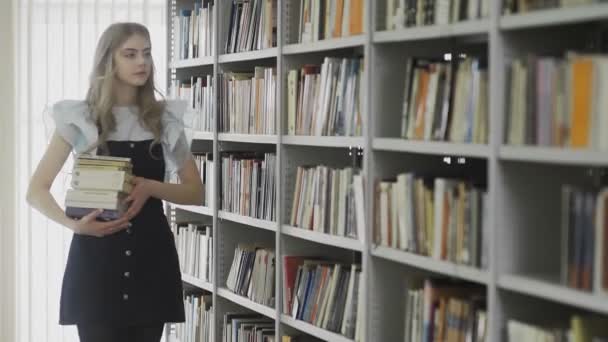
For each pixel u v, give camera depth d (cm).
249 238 457
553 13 226
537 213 254
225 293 442
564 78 227
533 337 239
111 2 575
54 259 584
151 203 361
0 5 577
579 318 226
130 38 349
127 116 356
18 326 584
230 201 439
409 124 294
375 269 313
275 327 406
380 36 303
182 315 368
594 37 255
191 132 378
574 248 228
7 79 579
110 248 351
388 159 313
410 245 292
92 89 354
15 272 583
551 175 256
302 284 367
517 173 251
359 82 321
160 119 359
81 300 350
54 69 577
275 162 388
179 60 500
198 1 511
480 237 260
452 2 272
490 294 251
